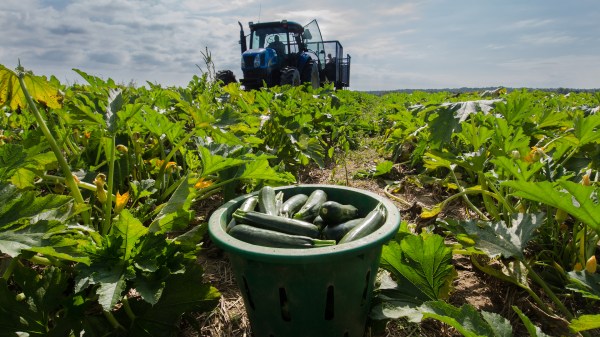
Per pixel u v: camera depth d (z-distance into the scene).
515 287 2.50
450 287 2.34
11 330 1.75
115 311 2.14
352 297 1.87
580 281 1.78
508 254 2.23
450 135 3.19
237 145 3.11
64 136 2.97
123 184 3.39
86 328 1.86
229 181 3.02
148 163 3.71
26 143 2.63
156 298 1.78
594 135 2.74
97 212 2.80
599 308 2.30
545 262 2.63
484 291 2.53
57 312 2.01
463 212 3.81
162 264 1.97
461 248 2.67
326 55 21.30
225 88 6.42
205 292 2.07
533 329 1.51
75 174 2.99
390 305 2.05
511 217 2.47
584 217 1.87
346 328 1.94
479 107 3.34
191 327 2.25
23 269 1.81
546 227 2.76
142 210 2.64
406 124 5.48
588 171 2.90
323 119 6.81
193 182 2.40
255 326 2.03
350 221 2.08
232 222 2.11
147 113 3.00
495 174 2.93
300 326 1.87
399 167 5.66
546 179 2.77
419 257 2.12
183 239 2.09
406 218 3.72
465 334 1.56
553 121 3.70
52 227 1.72
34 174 2.49
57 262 2.13
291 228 2.01
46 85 2.51
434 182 4.38
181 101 2.92
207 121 2.95
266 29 15.78
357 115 10.95
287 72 13.97
